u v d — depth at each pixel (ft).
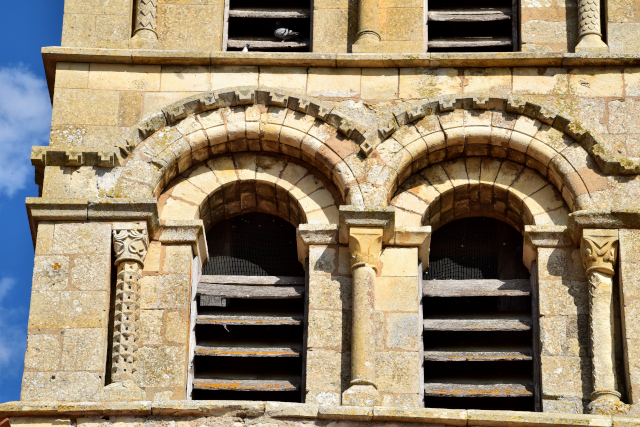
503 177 69.00
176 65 70.79
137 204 66.64
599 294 65.10
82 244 66.13
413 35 72.33
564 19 72.59
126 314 64.80
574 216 66.18
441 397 65.87
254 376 66.44
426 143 68.49
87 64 70.74
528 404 65.82
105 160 67.72
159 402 60.85
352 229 66.33
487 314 67.72
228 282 68.03
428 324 66.64
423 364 65.98
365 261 65.82
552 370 64.49
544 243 67.00
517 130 68.69
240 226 70.33
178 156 68.28
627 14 71.87
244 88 69.62
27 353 63.67
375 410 60.44
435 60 70.33
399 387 64.03
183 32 72.74
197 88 70.33
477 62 70.38
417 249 67.21
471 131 68.64
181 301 65.98
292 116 69.21
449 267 69.87
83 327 64.34
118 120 69.46
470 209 70.03
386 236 67.00
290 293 67.67
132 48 71.56
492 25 74.59
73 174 67.77
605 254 65.62
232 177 69.00
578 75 70.28
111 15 72.38
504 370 67.21
